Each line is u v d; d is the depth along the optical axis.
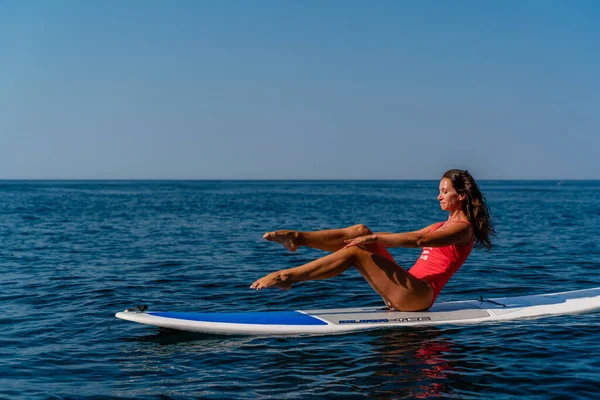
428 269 6.55
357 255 6.13
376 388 4.67
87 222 25.16
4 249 14.86
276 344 5.85
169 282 9.95
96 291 9.06
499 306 7.06
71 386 4.78
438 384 4.74
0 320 7.11
